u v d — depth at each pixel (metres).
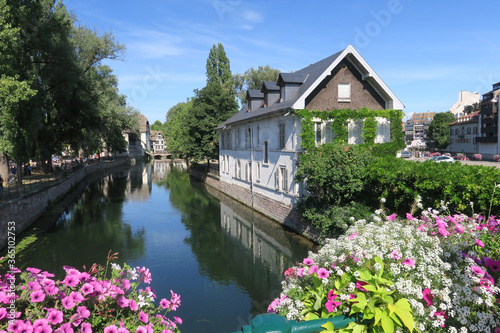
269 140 23.53
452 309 2.89
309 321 2.31
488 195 8.88
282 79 21.88
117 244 18.34
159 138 155.50
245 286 12.97
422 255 3.33
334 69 19.98
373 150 19.17
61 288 2.89
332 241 3.88
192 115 43.78
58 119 33.72
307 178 17.52
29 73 24.91
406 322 2.28
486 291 2.90
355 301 2.49
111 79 43.03
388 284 2.73
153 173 63.47
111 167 75.75
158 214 26.11
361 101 20.44
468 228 4.34
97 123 35.34
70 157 76.94
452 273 3.36
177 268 14.84
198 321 10.40
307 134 18.14
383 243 3.44
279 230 20.30
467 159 48.69
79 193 37.44
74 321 2.65
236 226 22.12
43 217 24.27
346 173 14.48
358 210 14.06
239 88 55.59
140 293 3.44
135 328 2.98
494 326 2.79
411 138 153.25
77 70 27.30
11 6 18.38
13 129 19.48
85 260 15.73
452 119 78.19
